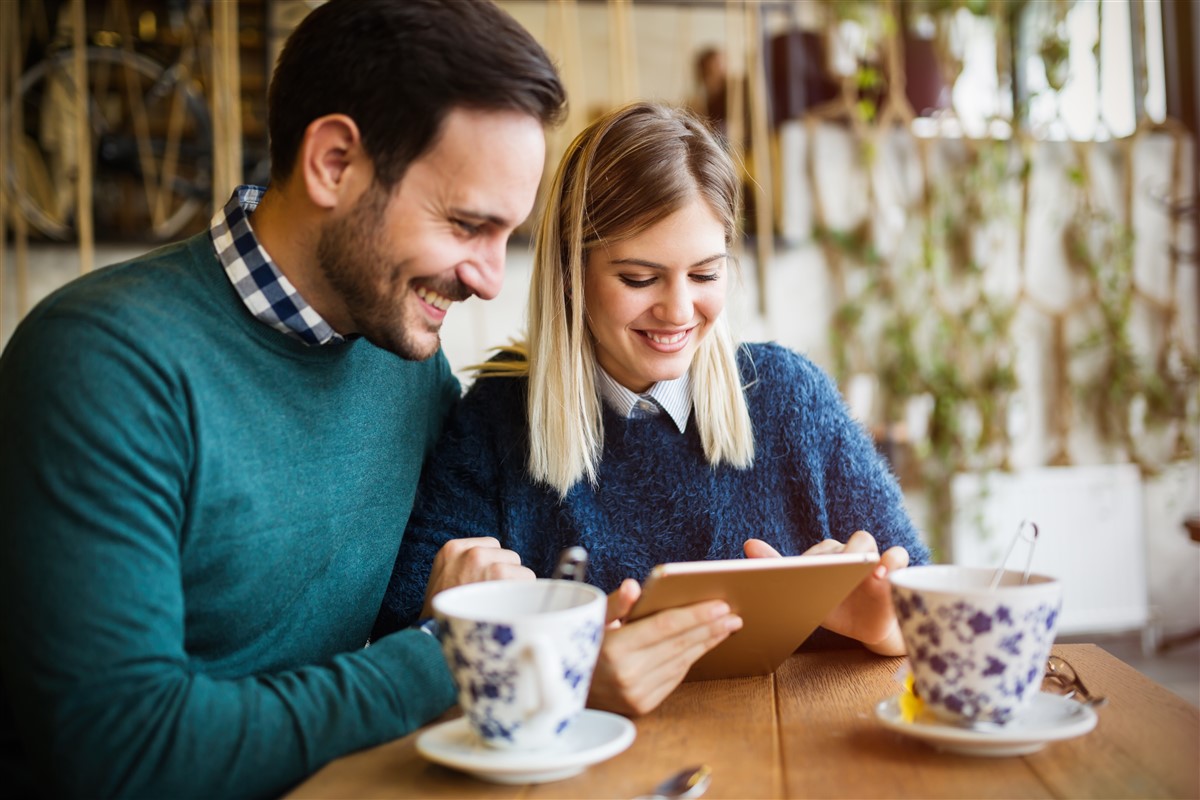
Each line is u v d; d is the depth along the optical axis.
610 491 1.38
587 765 0.81
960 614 0.79
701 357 1.37
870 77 3.92
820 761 0.82
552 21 3.79
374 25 0.95
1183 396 4.07
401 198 0.97
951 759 0.81
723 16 5.20
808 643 1.23
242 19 4.29
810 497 1.40
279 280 1.04
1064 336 4.06
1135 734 0.85
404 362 1.29
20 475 0.90
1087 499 3.98
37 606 0.86
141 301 0.99
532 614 0.84
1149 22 4.18
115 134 4.14
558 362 1.35
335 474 1.12
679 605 0.94
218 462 0.99
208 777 0.84
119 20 4.30
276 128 1.02
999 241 3.99
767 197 3.78
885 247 3.98
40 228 3.58
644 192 1.23
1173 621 4.07
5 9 3.60
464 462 1.39
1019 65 4.11
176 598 0.92
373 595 1.21
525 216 1.01
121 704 0.84
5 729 1.04
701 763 0.82
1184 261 4.12
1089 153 4.05
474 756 0.78
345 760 0.86
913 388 3.95
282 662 1.09
